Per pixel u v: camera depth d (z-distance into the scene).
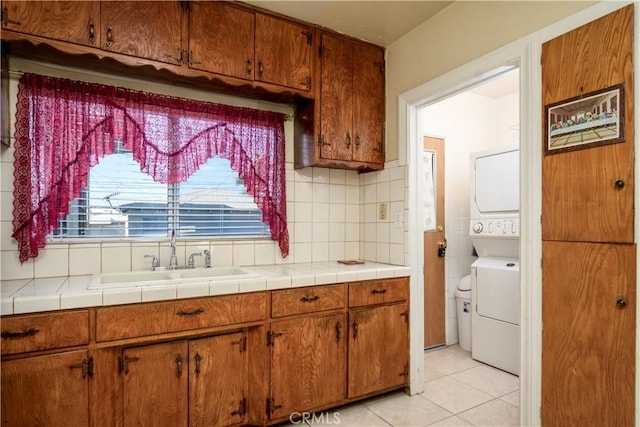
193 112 2.21
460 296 3.32
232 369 1.87
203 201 2.39
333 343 2.13
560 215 1.63
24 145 1.79
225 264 2.40
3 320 1.39
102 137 1.96
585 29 1.55
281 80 2.26
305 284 2.05
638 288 1.37
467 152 3.56
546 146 1.69
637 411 1.37
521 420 1.78
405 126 2.52
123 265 2.10
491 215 3.02
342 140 2.50
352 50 2.55
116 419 1.60
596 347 1.50
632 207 1.39
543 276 1.69
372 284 2.29
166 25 1.92
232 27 2.10
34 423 1.44
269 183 2.47
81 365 1.51
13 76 1.82
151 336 1.65
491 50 1.95
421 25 2.40
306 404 2.04
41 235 1.84
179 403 1.73
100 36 1.76
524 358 1.77
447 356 3.13
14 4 1.60
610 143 1.46
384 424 2.05
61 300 1.48
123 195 2.16
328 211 2.80
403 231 2.53
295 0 2.12
